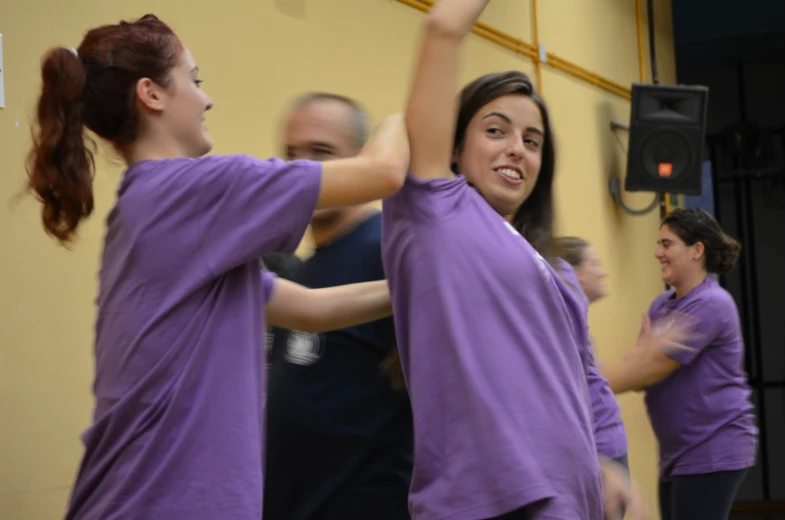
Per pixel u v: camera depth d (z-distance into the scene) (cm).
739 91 912
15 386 229
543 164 194
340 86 350
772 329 879
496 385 153
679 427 369
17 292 231
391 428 204
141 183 148
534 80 489
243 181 147
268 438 208
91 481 146
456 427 153
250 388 146
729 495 366
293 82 326
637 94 554
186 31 284
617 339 547
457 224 160
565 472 152
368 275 210
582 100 538
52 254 239
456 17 163
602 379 279
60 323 241
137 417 142
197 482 140
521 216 196
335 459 203
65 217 151
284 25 324
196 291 145
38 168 149
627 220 576
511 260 159
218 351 145
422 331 159
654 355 313
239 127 302
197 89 160
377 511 202
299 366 206
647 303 591
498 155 179
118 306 147
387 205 168
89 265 249
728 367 370
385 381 204
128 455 142
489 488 149
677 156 554
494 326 156
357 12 362
